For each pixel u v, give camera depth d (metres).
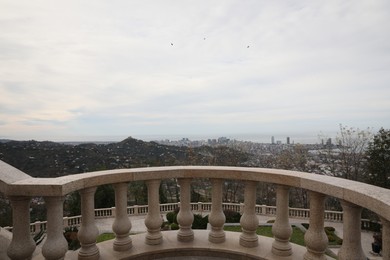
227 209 26.45
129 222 4.62
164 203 29.91
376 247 17.27
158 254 4.61
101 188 28.42
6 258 3.73
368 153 28.52
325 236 3.78
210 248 4.65
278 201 4.32
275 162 36.19
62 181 3.55
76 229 18.70
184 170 4.88
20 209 3.48
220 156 37.53
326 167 33.69
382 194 2.68
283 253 4.25
